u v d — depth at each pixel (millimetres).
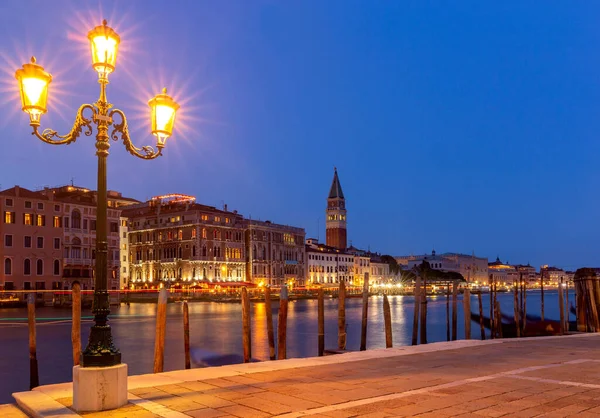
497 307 34406
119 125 10055
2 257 76938
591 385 10828
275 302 98188
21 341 37156
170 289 98125
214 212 110188
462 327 50250
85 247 87312
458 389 10523
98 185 9828
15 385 22547
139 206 119375
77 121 9648
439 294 168750
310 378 11906
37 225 81375
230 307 81188
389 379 11695
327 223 192750
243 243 115875
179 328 46312
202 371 12859
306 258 136000
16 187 80188
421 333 27344
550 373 12250
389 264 178750
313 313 69812
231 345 34812
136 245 114500
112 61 9703
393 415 8633
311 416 8625
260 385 11141
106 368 9164
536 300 131875
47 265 81938
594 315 25922
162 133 10398
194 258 104938
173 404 9508
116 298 92688
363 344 24328
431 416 8547
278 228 126125
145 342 36531
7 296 75688
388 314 24625
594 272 26344
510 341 19375
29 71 9102
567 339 20312
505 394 10031
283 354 21016
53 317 58844
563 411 8766
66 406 9414
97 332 9422
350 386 10953
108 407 9133
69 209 85625
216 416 8695
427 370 12859
